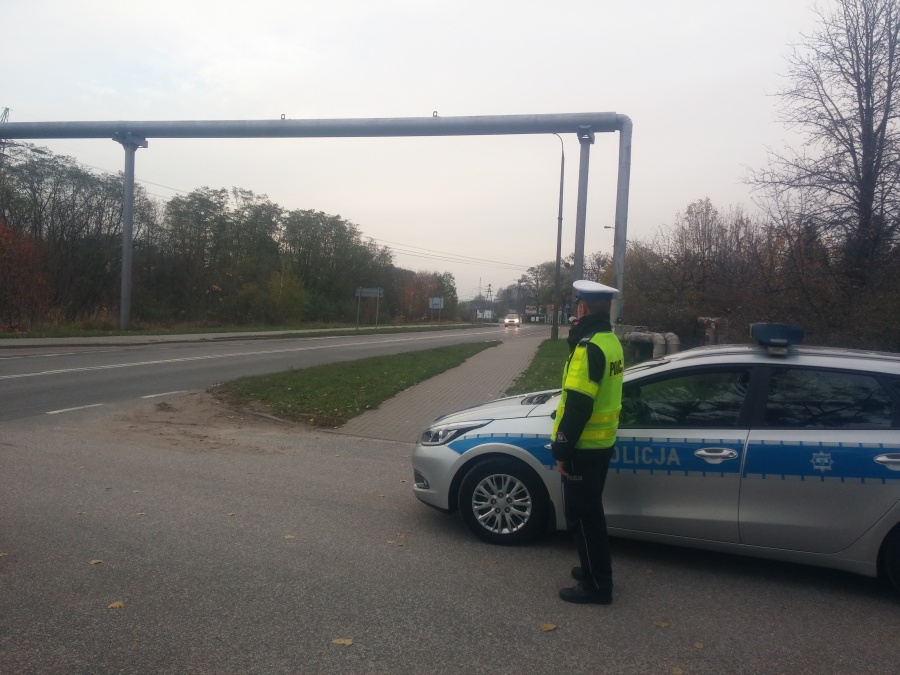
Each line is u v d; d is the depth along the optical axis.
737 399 5.13
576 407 4.39
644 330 22.73
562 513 5.42
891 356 5.17
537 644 3.95
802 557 4.87
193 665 3.61
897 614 4.51
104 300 43.16
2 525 5.73
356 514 6.36
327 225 71.06
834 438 4.82
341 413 12.08
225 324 47.84
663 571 5.19
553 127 18.08
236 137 20.56
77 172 44.06
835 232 15.27
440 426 5.96
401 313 82.38
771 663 3.81
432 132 18.84
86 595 4.42
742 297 17.22
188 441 9.63
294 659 3.70
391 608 4.36
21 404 12.28
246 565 5.01
